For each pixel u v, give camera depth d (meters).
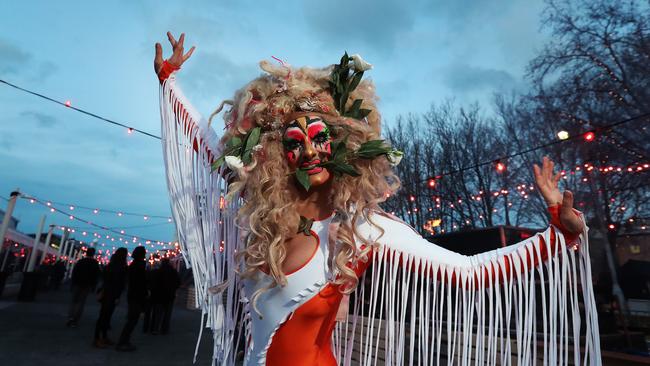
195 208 1.64
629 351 2.42
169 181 1.70
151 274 7.50
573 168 7.52
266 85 1.54
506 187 9.82
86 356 5.00
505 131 10.50
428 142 11.84
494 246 3.25
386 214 1.44
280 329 1.34
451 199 10.77
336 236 1.35
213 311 1.50
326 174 1.38
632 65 6.75
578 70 7.55
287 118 1.46
